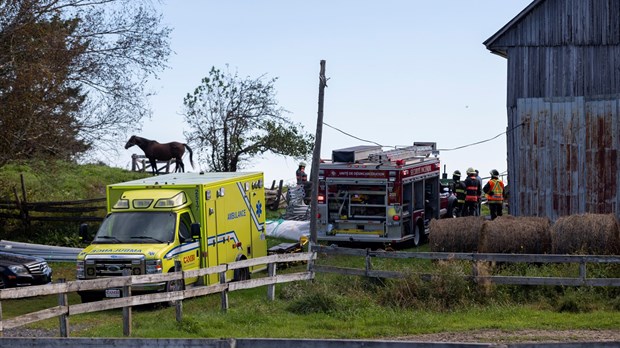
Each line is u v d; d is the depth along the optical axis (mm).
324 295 16156
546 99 24750
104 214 31172
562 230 18234
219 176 21391
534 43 24891
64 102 25953
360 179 25438
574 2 24484
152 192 19516
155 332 14031
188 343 8547
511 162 25203
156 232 18688
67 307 12867
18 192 33500
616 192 23984
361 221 25594
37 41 24688
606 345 8125
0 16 24422
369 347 8195
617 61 24109
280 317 15516
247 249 21656
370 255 17938
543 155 24797
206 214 19531
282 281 17688
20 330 15078
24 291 12211
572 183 24453
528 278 16438
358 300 16484
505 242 18438
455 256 17250
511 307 15977
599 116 24188
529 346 8172
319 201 25891
